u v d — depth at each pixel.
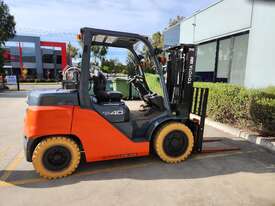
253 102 5.76
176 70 4.51
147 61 4.74
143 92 5.06
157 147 4.21
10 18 21.33
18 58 41.16
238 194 3.26
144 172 3.92
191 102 4.60
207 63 10.93
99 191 3.31
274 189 3.41
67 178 3.70
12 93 16.30
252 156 4.68
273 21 6.92
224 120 6.96
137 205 2.98
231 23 8.94
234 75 8.97
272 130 5.54
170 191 3.32
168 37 15.91
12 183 3.53
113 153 3.96
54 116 3.51
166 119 4.28
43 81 34.75
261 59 7.42
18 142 5.35
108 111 3.91
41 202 3.03
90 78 3.88
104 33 3.73
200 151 4.75
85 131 3.71
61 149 3.65
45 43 36.81
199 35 11.44
